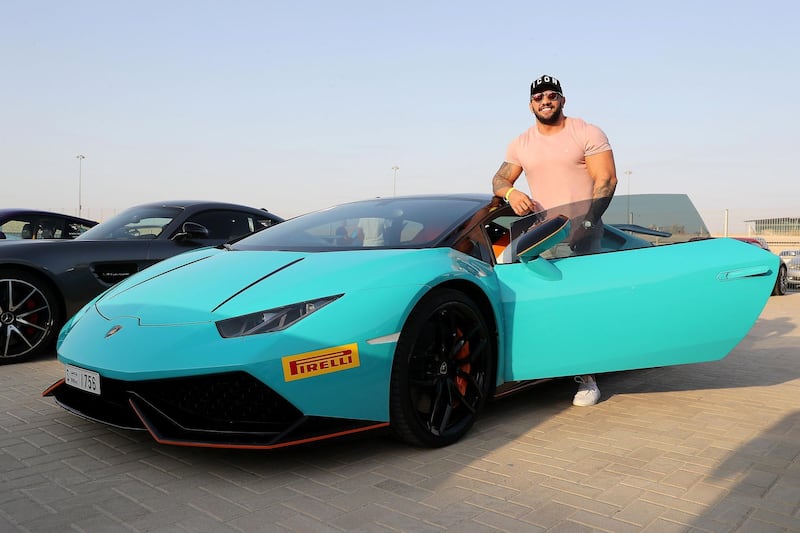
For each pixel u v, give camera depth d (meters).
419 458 2.41
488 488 2.11
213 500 2.01
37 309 4.20
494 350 2.80
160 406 2.26
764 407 3.21
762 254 2.97
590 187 3.36
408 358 2.39
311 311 2.24
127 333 2.32
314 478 2.20
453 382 2.60
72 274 4.30
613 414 3.06
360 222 3.17
